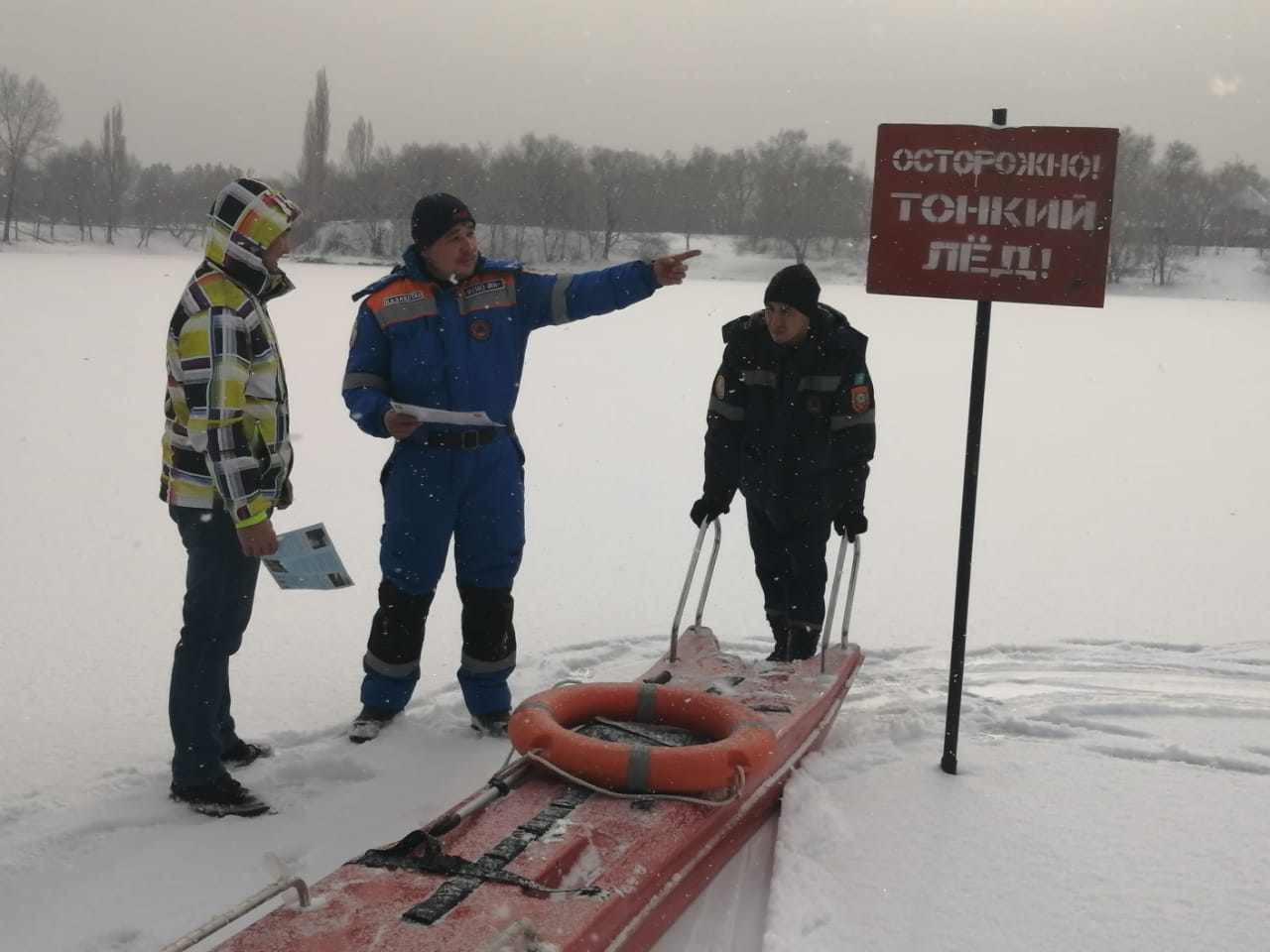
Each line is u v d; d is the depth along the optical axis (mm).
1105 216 3602
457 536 4266
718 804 3109
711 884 3266
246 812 3607
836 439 4488
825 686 4129
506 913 2500
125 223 87250
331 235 75750
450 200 4023
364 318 4148
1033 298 3693
